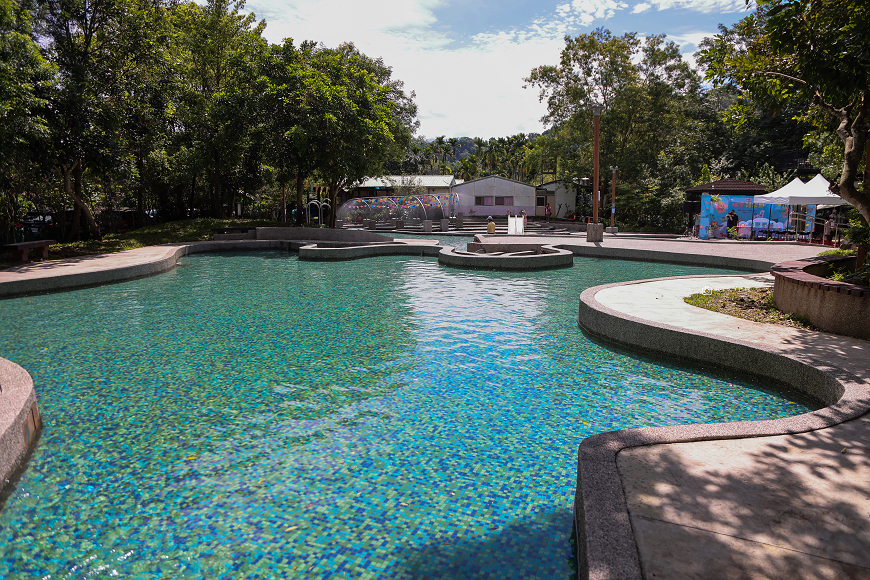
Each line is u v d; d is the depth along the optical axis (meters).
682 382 6.48
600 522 2.86
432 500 3.91
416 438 4.94
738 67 8.76
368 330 8.98
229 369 6.95
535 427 5.19
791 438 3.97
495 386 6.32
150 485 4.11
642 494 3.17
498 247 19.19
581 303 9.17
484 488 4.07
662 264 17.91
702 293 9.93
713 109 39.78
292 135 25.16
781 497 3.13
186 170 29.09
